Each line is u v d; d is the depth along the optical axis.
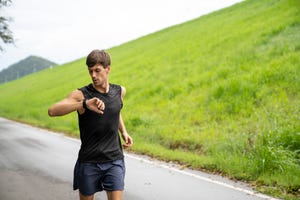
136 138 14.28
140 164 10.09
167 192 7.49
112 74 32.81
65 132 17.70
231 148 10.87
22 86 57.75
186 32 40.47
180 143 12.97
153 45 42.62
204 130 13.81
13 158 11.46
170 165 9.91
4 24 26.62
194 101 17.67
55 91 38.38
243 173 8.51
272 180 7.83
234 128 13.13
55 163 10.55
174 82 22.20
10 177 9.05
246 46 22.14
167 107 18.39
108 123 4.16
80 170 4.24
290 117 12.35
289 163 8.48
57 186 8.14
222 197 7.04
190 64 24.91
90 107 3.86
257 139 10.41
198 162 9.80
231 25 30.91
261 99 15.17
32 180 8.70
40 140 15.25
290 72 16.25
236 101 15.47
